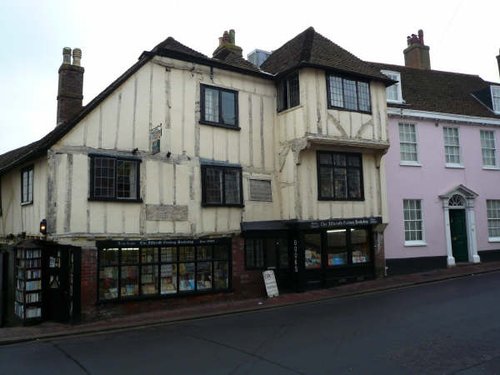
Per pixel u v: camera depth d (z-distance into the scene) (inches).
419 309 422.9
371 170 653.9
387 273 683.4
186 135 541.0
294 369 267.1
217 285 548.1
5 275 549.0
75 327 429.1
